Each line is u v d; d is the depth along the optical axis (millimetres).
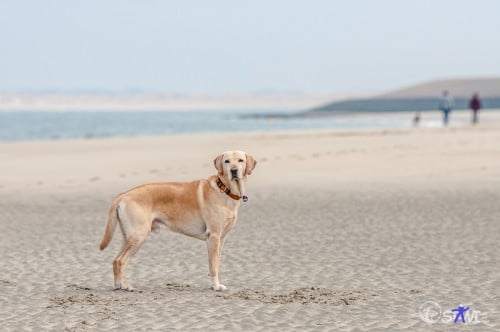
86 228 16703
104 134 73750
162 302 10055
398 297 10227
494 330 8656
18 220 17875
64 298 10328
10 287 11125
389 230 15719
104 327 8844
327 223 16688
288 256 13305
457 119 85000
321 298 10203
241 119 131000
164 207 11008
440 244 14211
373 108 165000
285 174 26250
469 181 23359
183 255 13516
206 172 27016
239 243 14578
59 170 29297
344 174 25969
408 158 30922
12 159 34469
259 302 10023
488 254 13234
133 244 10820
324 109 169625
